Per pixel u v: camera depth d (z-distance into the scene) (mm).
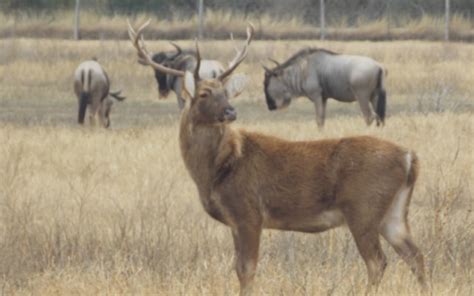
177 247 31844
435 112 66875
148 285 27938
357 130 58438
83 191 40844
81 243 32344
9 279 29438
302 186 28234
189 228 34094
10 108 75125
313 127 62219
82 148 51438
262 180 28391
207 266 29672
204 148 28734
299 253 30906
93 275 28609
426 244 30953
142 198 38156
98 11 128875
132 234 33062
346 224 28266
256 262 28359
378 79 63344
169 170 44875
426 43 113062
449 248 30609
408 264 27953
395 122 61625
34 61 94062
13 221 34156
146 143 52250
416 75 87625
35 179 43344
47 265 30328
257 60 96125
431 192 38969
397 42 114625
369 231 27875
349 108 78750
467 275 28234
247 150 28641
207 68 68188
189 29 119125
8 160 46000
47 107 76250
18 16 125812
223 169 28578
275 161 28453
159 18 129875
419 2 134750
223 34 119062
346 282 27562
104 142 53344
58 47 100312
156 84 86875
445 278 28203
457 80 86375
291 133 57500
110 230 34094
